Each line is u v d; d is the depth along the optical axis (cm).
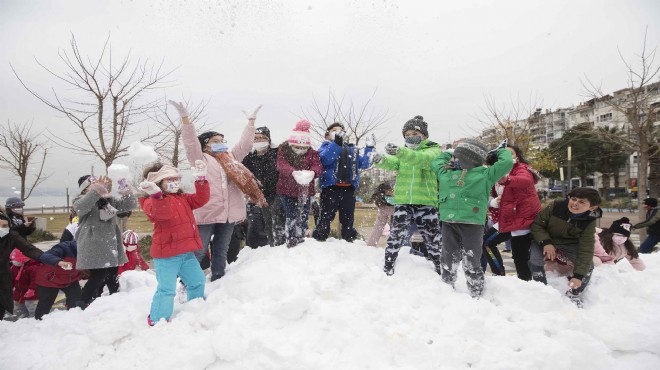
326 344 304
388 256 420
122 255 491
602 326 339
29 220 513
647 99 1091
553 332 325
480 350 294
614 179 4547
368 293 378
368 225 1107
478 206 370
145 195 365
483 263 526
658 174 1338
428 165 406
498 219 453
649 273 472
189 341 310
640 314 366
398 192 423
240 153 458
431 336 314
